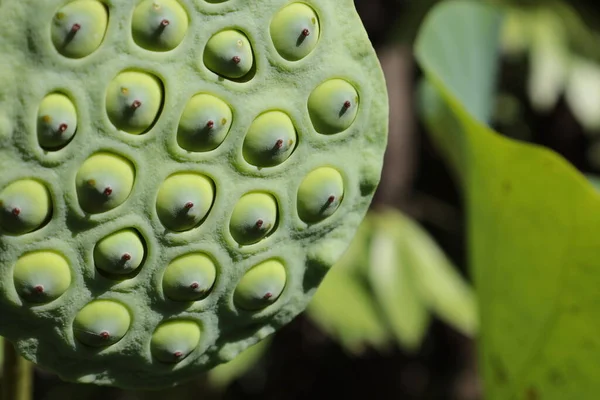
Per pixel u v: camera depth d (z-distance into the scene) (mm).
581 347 400
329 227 360
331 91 345
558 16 914
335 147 352
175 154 338
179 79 334
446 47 476
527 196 393
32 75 324
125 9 328
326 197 352
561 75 882
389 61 770
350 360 936
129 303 348
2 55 323
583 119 900
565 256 394
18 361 381
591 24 943
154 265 345
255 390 952
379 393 946
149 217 340
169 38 331
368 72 350
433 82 409
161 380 365
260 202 348
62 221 335
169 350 356
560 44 895
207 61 336
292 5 340
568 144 1026
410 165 754
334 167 353
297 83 343
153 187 338
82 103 328
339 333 632
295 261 360
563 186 385
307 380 944
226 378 607
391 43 792
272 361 938
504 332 413
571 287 396
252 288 356
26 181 329
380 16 832
